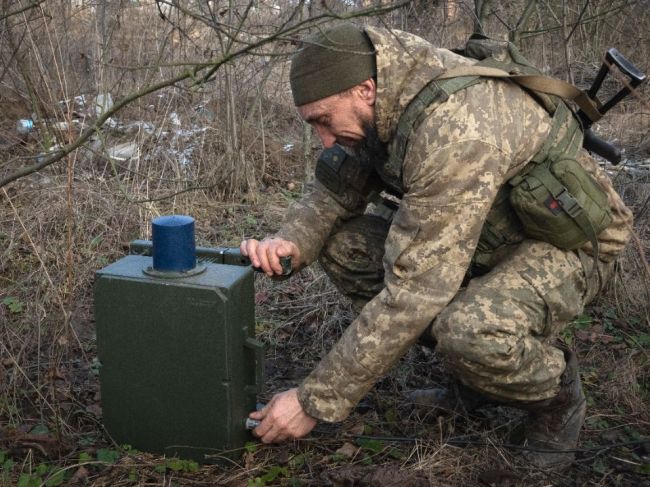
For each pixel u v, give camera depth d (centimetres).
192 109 493
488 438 223
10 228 373
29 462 208
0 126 466
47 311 298
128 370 209
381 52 194
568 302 208
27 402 247
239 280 201
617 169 424
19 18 332
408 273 191
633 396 261
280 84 582
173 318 200
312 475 210
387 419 243
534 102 204
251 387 215
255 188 479
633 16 492
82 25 443
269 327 315
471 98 189
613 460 226
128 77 449
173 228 198
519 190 202
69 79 354
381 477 202
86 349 285
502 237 215
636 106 593
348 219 244
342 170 235
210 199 468
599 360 292
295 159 543
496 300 199
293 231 234
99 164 454
